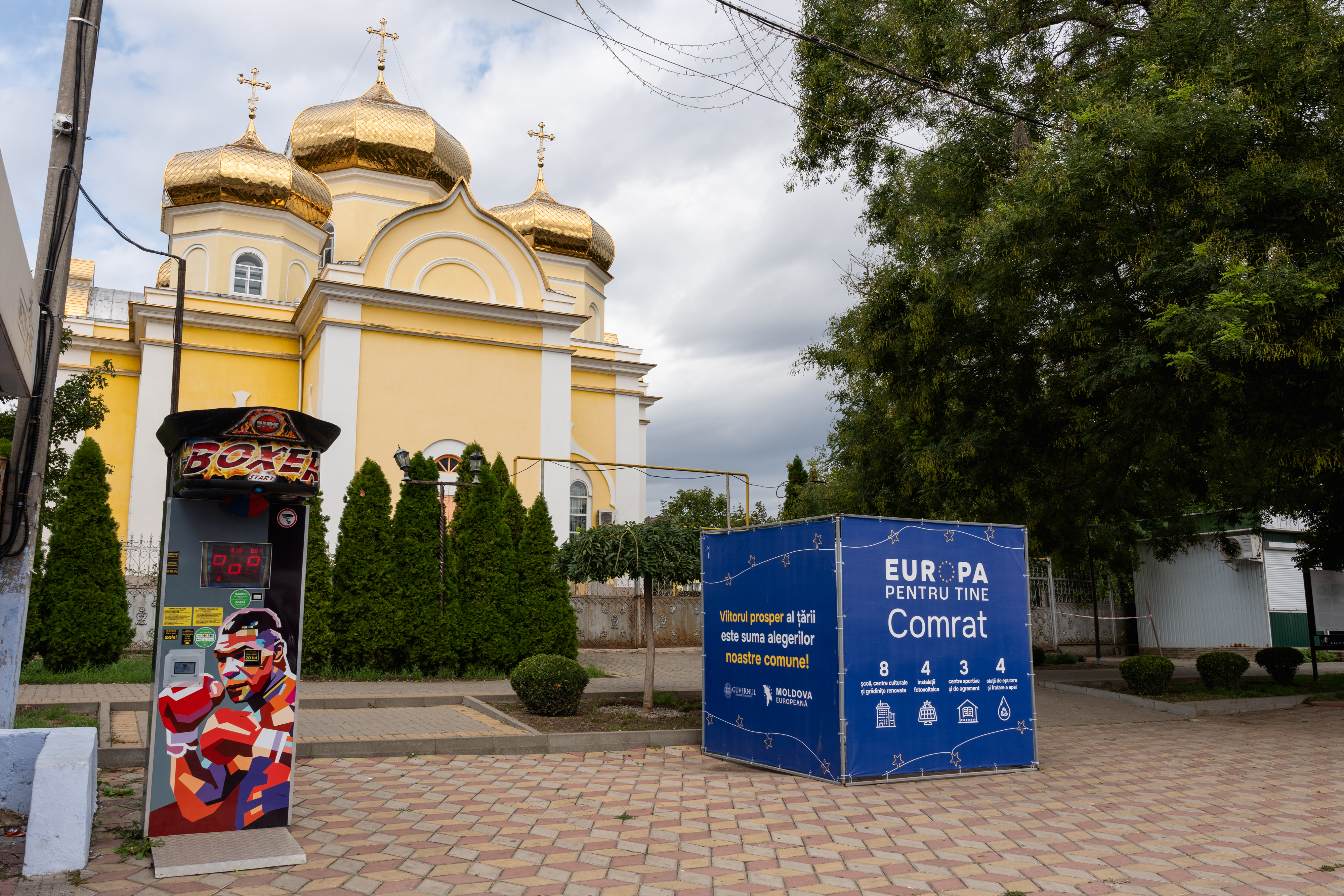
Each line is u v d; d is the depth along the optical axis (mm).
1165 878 5379
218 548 5930
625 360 29516
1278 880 5348
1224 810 7082
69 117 6902
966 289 12195
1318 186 10094
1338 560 16406
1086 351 12469
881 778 8047
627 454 28750
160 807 5672
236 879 5086
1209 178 10336
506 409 22641
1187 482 15305
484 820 6484
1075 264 11594
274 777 5934
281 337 24484
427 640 14906
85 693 11180
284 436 5793
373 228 27266
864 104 14477
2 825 5840
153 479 22969
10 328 5277
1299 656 15867
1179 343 9883
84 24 6988
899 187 15336
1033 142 12859
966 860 5676
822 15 14570
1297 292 9430
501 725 10336
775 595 8781
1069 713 12609
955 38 13008
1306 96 10641
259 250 25703
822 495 25547
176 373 13766
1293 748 10047
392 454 21219
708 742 9367
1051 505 15156
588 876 5266
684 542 11398
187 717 5770
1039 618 22766
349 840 5902
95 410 13141
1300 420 11148
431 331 22047
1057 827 6504
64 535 13125
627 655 19016
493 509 16000
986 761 8562
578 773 8312
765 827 6414
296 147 27375
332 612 14617
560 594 16219
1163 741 10500
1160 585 24891
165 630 5777
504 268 23391
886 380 14547
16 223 5559
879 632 8234
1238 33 10914
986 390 13688
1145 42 11828
